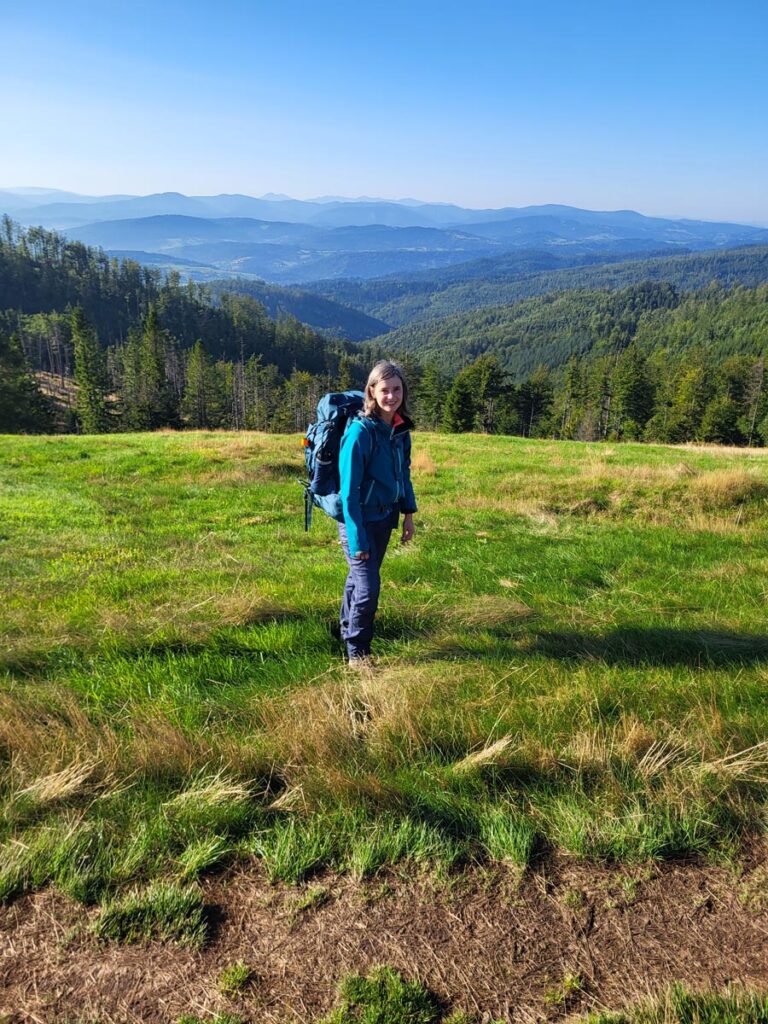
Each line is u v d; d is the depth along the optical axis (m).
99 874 2.06
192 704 3.30
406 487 3.88
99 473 13.22
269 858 2.19
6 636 4.20
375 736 2.91
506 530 8.86
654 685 3.55
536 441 25.03
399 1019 1.65
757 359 76.38
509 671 3.76
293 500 10.95
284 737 2.83
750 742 2.86
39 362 117.00
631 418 74.38
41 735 2.79
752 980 1.78
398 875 2.14
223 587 5.61
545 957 1.85
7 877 2.01
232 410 96.31
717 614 5.10
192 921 1.91
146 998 1.68
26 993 1.68
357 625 3.87
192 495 11.40
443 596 5.57
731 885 2.13
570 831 2.31
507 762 2.68
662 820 2.36
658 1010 1.67
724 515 9.67
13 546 7.32
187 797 2.40
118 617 4.54
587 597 5.75
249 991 1.71
